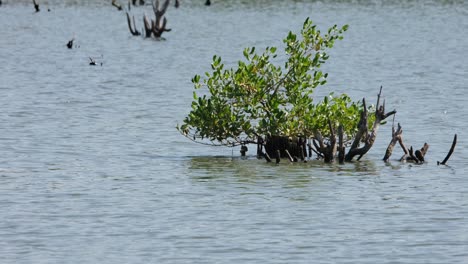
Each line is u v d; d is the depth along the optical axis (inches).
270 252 1796.3
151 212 2097.7
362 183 2375.7
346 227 1967.3
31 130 3282.5
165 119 3592.5
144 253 1795.0
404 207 2133.4
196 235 1911.9
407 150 2691.9
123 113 3742.6
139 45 7017.7
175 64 5851.4
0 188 2346.2
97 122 3491.6
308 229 1951.3
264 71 2743.6
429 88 4601.4
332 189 2310.5
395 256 1770.4
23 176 2501.2
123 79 5004.9
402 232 1930.4
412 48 6919.3
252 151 2864.2
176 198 2229.3
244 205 2154.3
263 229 1952.5
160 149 2920.8
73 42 7239.2
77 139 3110.2
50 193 2289.6
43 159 2753.4
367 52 6589.6
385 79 5017.2
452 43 7293.3
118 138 3137.3
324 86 4719.5
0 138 3107.8
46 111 3762.3
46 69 5477.4
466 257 1763.0
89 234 1926.7
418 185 2359.7
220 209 2118.6
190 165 2642.7
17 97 4205.2
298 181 2401.6
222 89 2731.3
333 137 2630.4
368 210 2107.5
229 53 6604.3
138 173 2536.9
